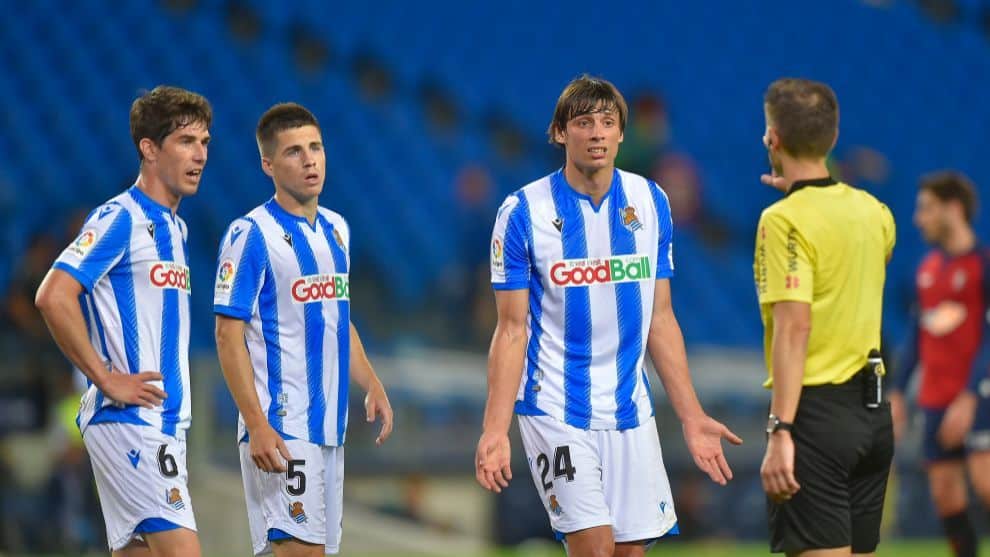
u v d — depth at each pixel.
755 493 36.38
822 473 15.44
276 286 17.27
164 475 16.11
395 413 34.78
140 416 16.06
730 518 35.94
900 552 32.44
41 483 33.22
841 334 15.46
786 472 15.02
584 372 16.72
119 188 49.25
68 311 15.59
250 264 17.08
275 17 60.22
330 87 58.75
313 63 60.19
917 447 36.66
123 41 55.44
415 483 34.59
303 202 17.50
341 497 18.08
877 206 15.93
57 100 51.81
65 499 32.44
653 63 69.25
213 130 53.41
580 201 16.73
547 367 16.75
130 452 16.02
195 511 31.42
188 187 16.58
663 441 35.91
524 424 16.86
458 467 35.06
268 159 17.44
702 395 37.78
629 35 69.81
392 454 34.50
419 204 56.34
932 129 72.44
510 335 16.52
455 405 35.72
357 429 34.25
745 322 56.62
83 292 16.00
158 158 16.45
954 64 75.75
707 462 16.84
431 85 62.66
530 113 63.56
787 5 74.25
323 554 17.62
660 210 17.16
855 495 16.05
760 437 37.53
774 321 15.41
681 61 69.81
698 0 71.75
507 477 15.92
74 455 32.62
